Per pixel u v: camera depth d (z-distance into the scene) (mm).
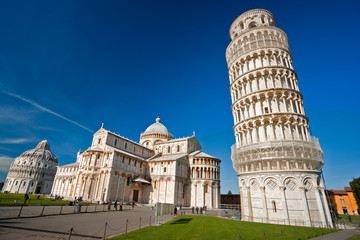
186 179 76000
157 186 71812
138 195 72625
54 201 50438
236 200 90875
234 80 50938
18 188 135750
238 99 47469
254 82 45906
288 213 33812
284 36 49438
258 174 38125
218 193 77688
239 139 45531
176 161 71312
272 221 34438
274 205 35281
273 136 39656
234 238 18844
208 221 31828
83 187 63500
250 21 54344
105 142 69688
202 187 74125
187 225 26422
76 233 18375
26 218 24656
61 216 28562
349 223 35188
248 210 38750
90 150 67062
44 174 150000
